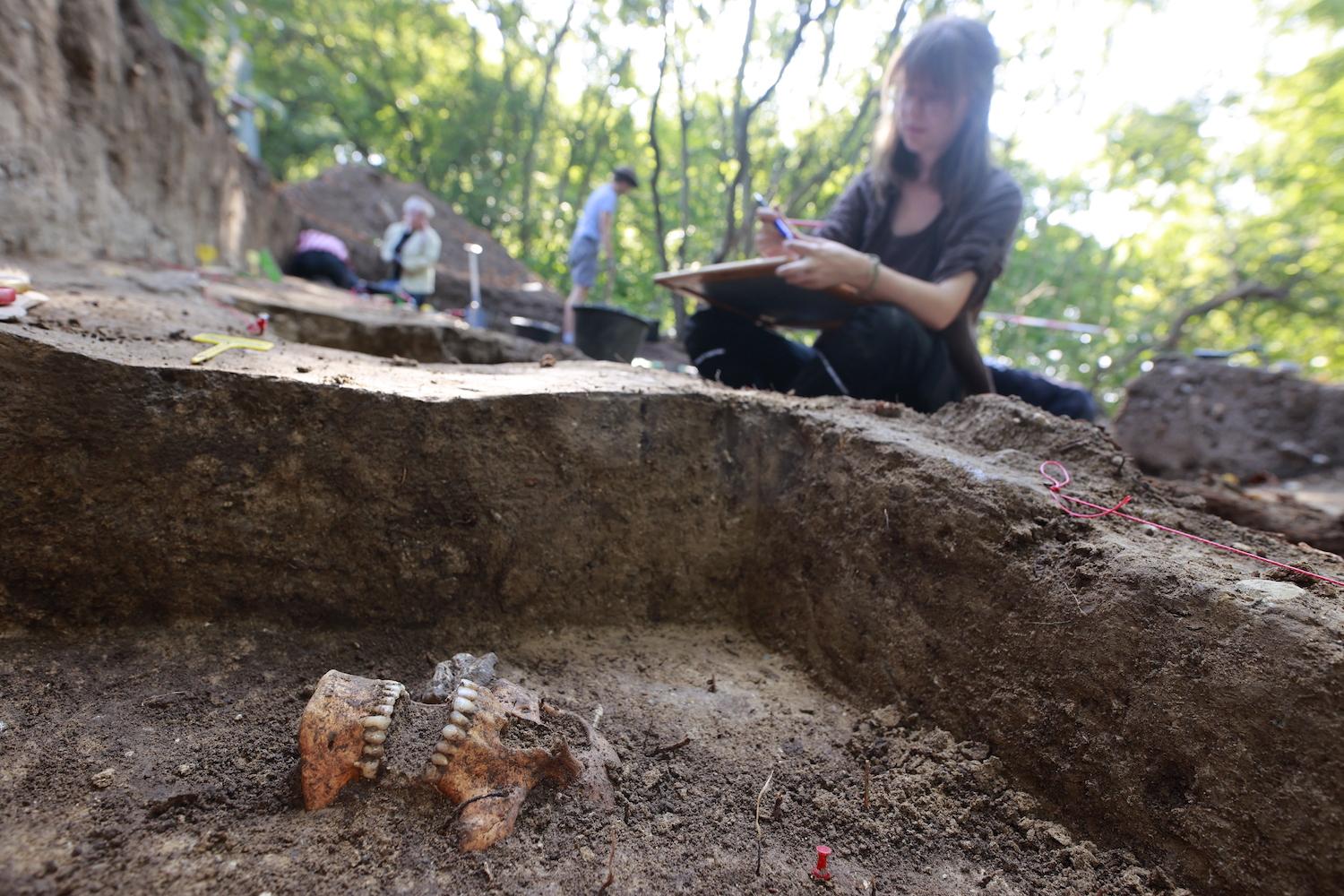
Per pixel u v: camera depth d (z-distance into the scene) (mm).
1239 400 6801
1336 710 985
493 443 1762
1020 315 10875
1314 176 10305
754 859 1251
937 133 2826
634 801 1348
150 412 1502
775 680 1856
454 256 10773
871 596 1756
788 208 7285
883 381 2961
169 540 1552
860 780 1470
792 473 2086
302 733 1191
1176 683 1156
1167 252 12781
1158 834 1150
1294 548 1480
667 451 2021
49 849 1031
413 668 1653
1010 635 1440
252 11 10930
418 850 1142
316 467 1630
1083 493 1651
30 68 3062
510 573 1835
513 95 13172
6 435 1409
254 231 6824
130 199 3980
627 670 1808
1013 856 1279
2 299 1826
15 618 1468
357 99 13406
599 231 7957
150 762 1232
